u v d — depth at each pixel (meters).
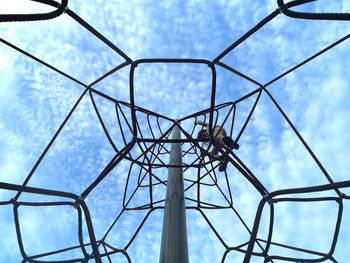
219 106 12.75
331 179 9.84
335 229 10.40
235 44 8.54
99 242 13.19
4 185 8.20
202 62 9.06
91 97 11.02
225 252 13.78
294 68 10.44
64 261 11.11
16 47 8.83
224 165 11.54
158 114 13.21
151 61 8.92
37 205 10.02
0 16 6.27
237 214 14.17
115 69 9.84
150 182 13.26
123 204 13.55
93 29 7.91
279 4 7.37
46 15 6.88
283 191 9.20
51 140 10.35
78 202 10.05
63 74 10.27
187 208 14.67
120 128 11.35
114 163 10.34
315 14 7.14
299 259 11.45
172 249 6.74
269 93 11.22
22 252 10.19
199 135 13.03
